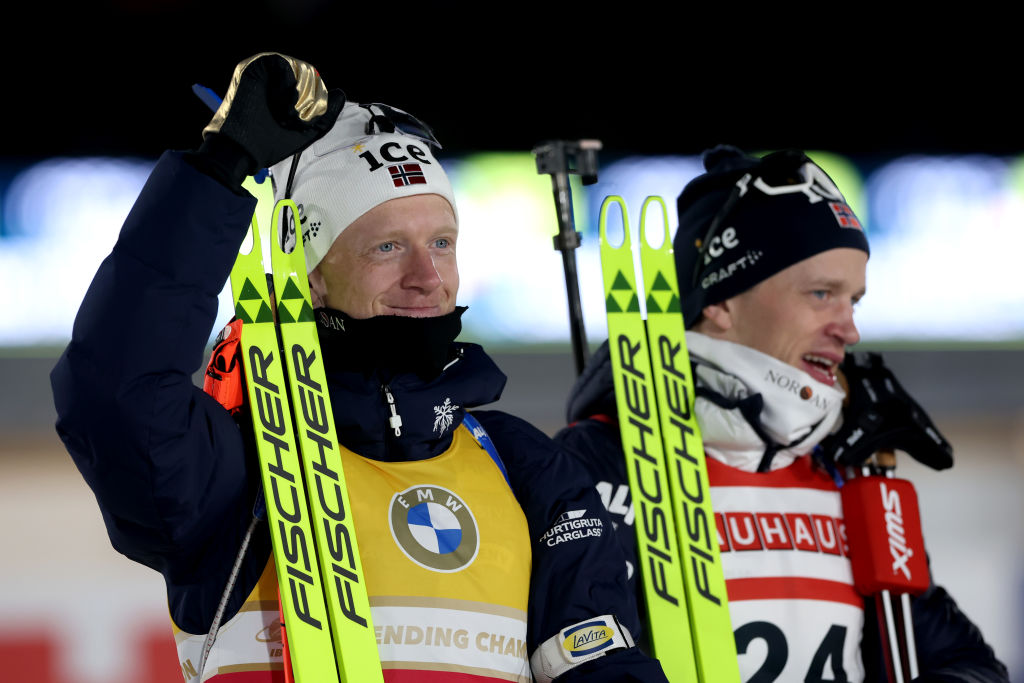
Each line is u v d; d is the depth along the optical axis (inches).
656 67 1749.5
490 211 1122.7
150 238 256.7
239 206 262.7
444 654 280.1
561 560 304.3
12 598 892.0
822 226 376.8
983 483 1153.4
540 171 413.4
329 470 289.9
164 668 886.4
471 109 1717.5
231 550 284.8
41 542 949.2
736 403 364.8
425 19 1706.4
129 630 892.6
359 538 285.7
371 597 281.9
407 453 296.7
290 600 279.0
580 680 296.8
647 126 1755.7
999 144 1759.4
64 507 994.7
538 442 320.2
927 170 1217.4
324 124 272.4
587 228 1122.0
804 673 359.9
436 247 316.5
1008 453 1202.0
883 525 373.1
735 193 386.9
